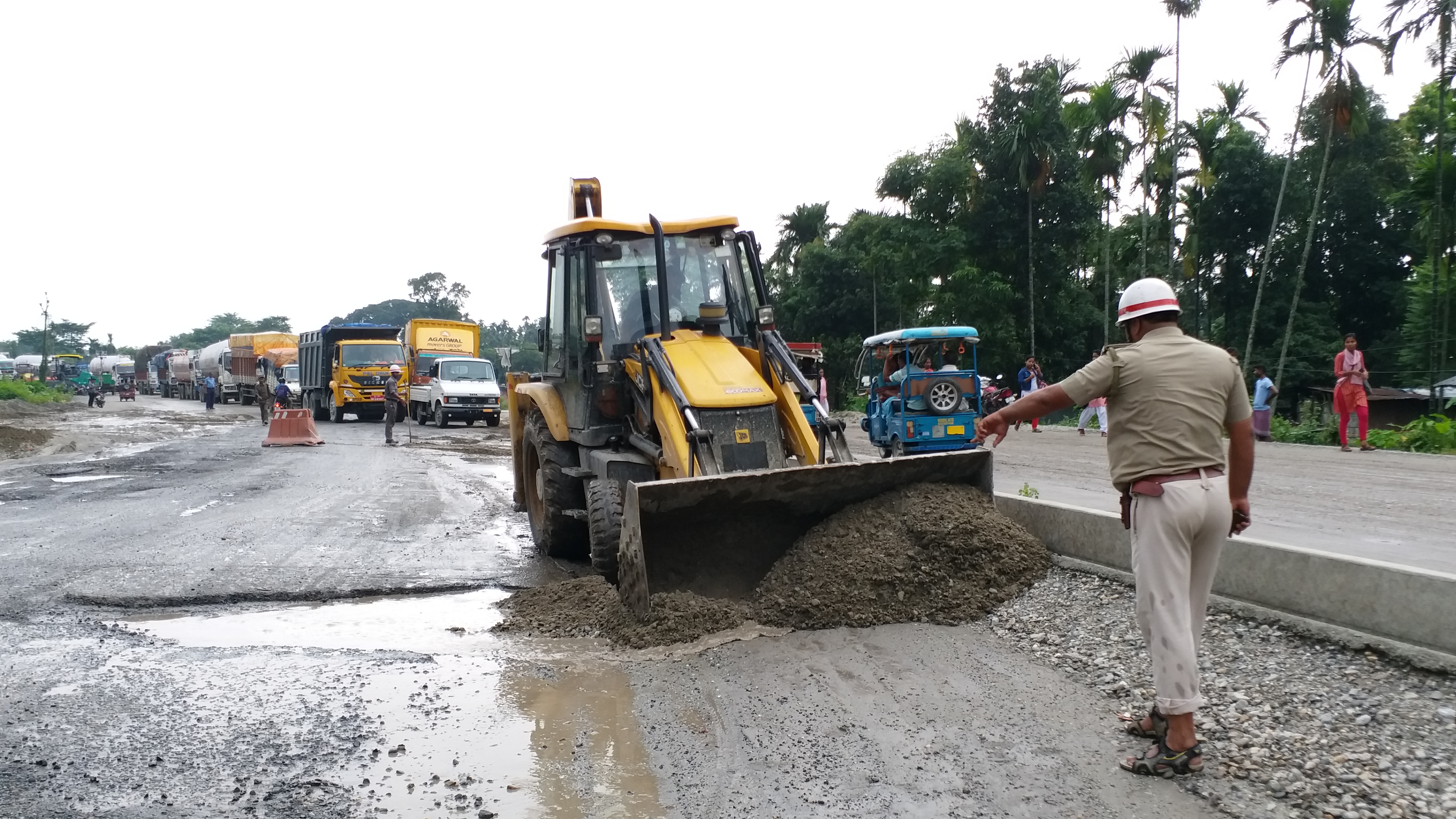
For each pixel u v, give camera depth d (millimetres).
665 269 7496
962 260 33281
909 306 36156
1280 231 33812
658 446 7098
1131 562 5547
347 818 3562
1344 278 34469
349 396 31531
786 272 47438
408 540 9531
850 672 4977
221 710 4727
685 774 3900
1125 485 3789
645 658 5410
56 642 5930
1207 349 3756
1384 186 33438
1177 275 32750
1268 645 4598
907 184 34812
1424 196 24500
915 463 6355
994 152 32500
